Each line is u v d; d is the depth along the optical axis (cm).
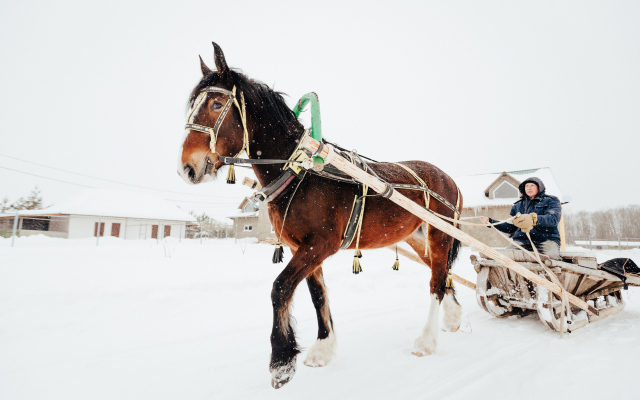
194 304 539
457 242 409
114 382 274
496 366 275
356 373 277
